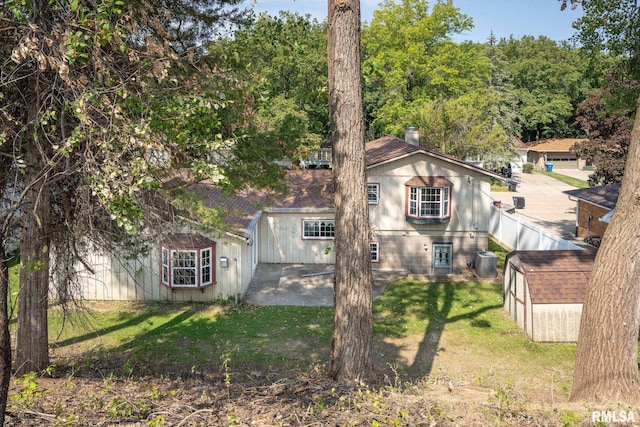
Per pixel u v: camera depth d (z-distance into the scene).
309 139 26.22
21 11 6.62
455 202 22.75
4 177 8.92
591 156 32.31
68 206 9.78
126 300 18.55
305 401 7.14
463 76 41.03
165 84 8.48
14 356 11.02
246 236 18.05
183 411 6.57
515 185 46.22
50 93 7.48
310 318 16.75
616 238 8.52
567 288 14.88
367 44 39.19
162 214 10.43
